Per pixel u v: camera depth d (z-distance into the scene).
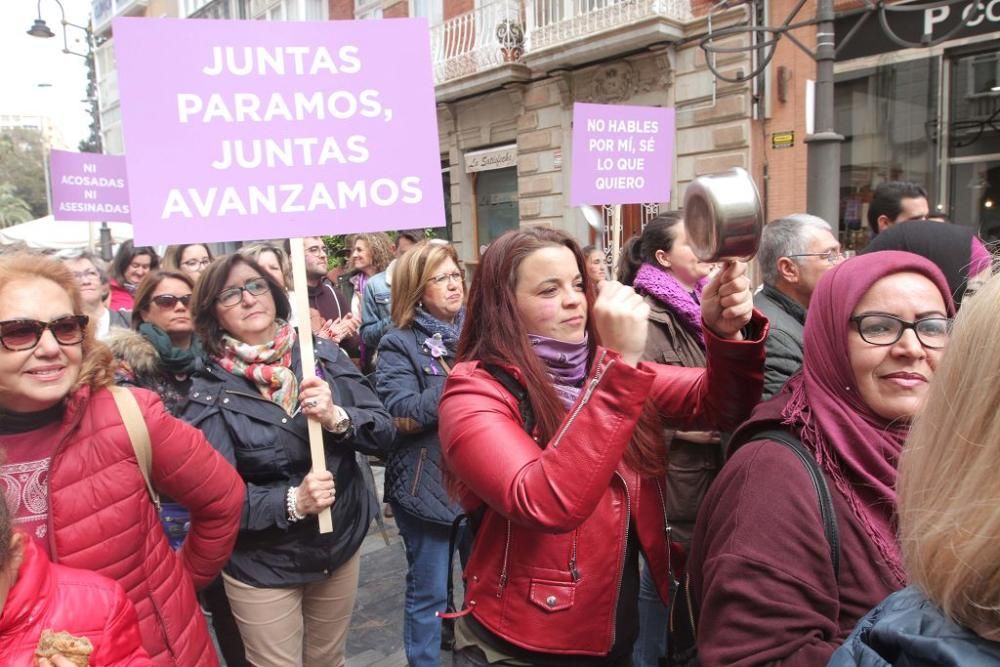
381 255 5.77
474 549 1.42
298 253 2.10
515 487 1.15
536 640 1.32
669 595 1.46
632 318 1.15
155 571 1.61
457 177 12.41
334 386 2.38
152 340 2.60
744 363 1.43
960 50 6.62
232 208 2.06
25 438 1.48
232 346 2.18
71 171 6.31
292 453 2.17
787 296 2.41
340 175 2.17
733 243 1.12
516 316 1.36
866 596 1.06
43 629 1.19
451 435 1.28
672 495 2.43
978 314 0.69
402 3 13.02
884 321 1.14
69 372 1.48
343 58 2.16
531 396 1.32
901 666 0.69
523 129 10.90
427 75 2.27
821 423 1.17
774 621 1.04
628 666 1.45
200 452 1.72
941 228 1.93
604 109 3.52
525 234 1.41
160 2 21.75
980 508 0.64
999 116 6.52
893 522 1.10
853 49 7.25
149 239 1.97
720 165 8.32
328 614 2.29
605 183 3.57
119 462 1.54
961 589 0.64
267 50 2.08
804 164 7.65
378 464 3.58
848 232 7.68
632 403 1.11
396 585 3.50
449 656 2.83
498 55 10.95
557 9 10.20
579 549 1.32
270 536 2.10
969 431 0.66
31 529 1.45
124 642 1.30
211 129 2.04
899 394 1.14
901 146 7.15
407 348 2.69
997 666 0.61
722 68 8.10
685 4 8.45
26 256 1.50
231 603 2.14
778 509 1.10
